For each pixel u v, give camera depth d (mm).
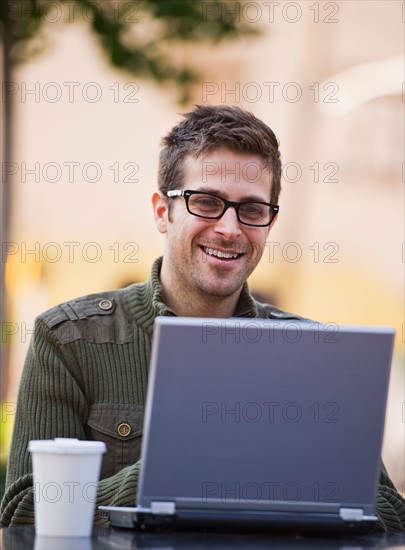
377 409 3764
